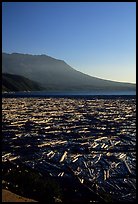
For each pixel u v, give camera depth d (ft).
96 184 49.73
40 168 59.16
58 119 150.92
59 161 65.87
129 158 68.59
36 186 41.70
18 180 43.98
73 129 116.37
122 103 289.94
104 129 115.75
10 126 123.95
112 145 84.28
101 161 66.08
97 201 41.34
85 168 60.13
